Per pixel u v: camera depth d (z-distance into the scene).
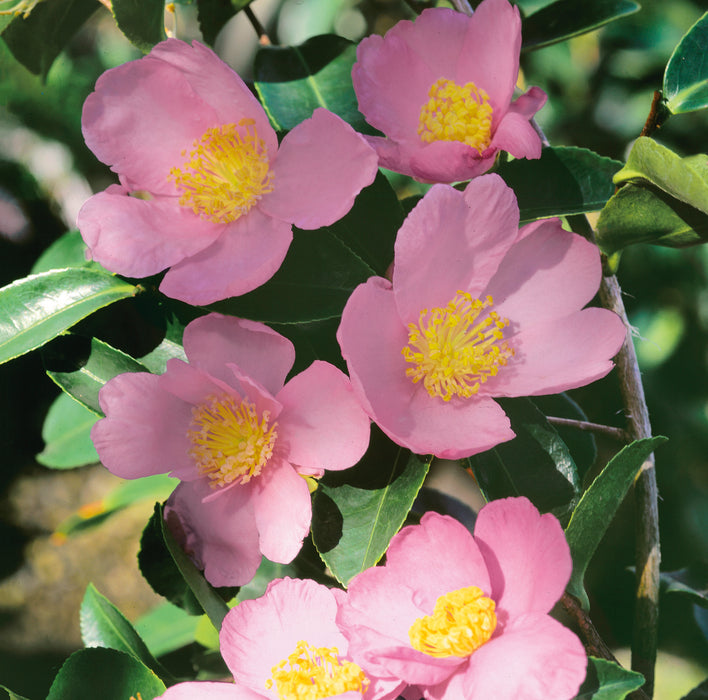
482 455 0.59
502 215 0.56
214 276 0.58
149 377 0.58
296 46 0.65
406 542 0.55
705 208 0.57
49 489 1.52
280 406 0.56
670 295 1.13
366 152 0.57
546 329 0.58
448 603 0.54
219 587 0.60
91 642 0.64
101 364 0.60
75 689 0.57
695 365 1.14
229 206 0.58
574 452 0.66
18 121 1.06
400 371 0.57
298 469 0.57
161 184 0.59
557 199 0.61
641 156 0.58
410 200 0.63
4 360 0.58
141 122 0.58
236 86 0.58
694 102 0.60
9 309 0.59
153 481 0.78
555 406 0.66
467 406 0.57
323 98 0.64
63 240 0.72
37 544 1.45
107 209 0.58
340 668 0.55
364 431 0.56
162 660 0.71
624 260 1.13
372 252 0.61
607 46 1.05
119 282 0.60
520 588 0.54
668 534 1.13
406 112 0.60
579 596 0.58
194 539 0.57
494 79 0.59
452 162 0.58
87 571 1.42
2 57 0.67
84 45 1.00
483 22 0.59
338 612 0.55
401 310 0.57
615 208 0.60
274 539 0.57
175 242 0.58
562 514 0.59
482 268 0.57
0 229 1.35
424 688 0.54
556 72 1.07
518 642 0.53
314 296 0.58
